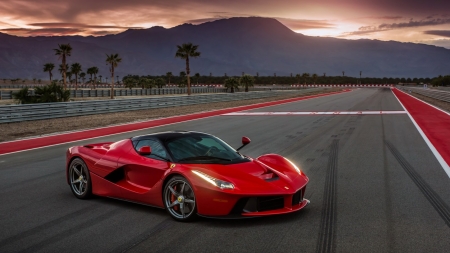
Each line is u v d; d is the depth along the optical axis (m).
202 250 4.36
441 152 10.91
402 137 14.05
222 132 16.14
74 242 4.67
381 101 41.16
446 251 4.27
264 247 4.42
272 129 17.09
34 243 4.66
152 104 31.14
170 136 6.17
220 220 5.34
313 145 12.45
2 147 12.95
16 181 8.01
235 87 76.75
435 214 5.58
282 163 6.08
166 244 4.55
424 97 51.72
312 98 51.44
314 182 7.61
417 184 7.39
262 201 5.14
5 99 44.00
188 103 35.84
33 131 17.22
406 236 4.72
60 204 6.31
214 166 5.43
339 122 19.83
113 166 6.16
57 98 30.58
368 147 11.94
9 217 5.66
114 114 26.09
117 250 4.41
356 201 6.28
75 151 6.75
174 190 5.39
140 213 5.75
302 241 4.58
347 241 4.57
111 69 57.66
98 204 6.27
